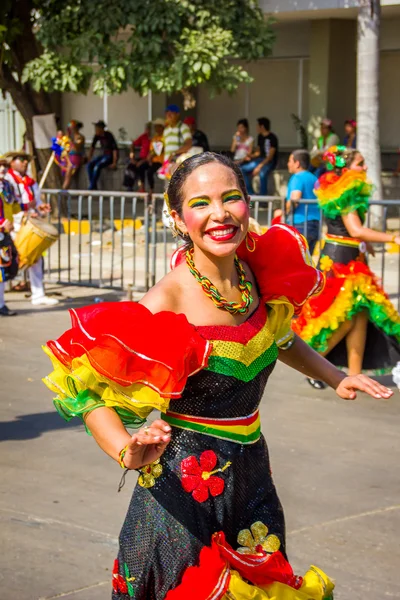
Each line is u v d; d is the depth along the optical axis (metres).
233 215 2.62
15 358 8.11
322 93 19.62
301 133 20.30
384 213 9.09
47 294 11.10
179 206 2.68
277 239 2.86
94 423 2.55
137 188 20.28
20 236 10.02
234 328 2.65
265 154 18.03
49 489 5.15
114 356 2.48
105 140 19.61
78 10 14.27
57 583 4.07
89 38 14.19
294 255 2.85
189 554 2.59
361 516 4.82
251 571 2.62
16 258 9.77
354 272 6.69
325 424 6.36
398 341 6.86
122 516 4.80
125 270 12.71
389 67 19.89
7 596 3.94
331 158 6.83
